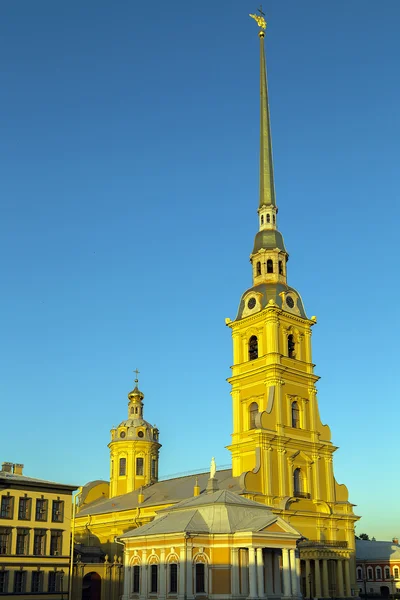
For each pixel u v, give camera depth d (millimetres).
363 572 123750
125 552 72250
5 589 72125
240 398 92875
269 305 92312
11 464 84688
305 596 79250
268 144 108812
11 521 75000
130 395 130625
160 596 65812
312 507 87500
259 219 104188
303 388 93750
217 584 65125
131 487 122188
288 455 87375
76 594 80688
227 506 69938
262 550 67438
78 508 120750
